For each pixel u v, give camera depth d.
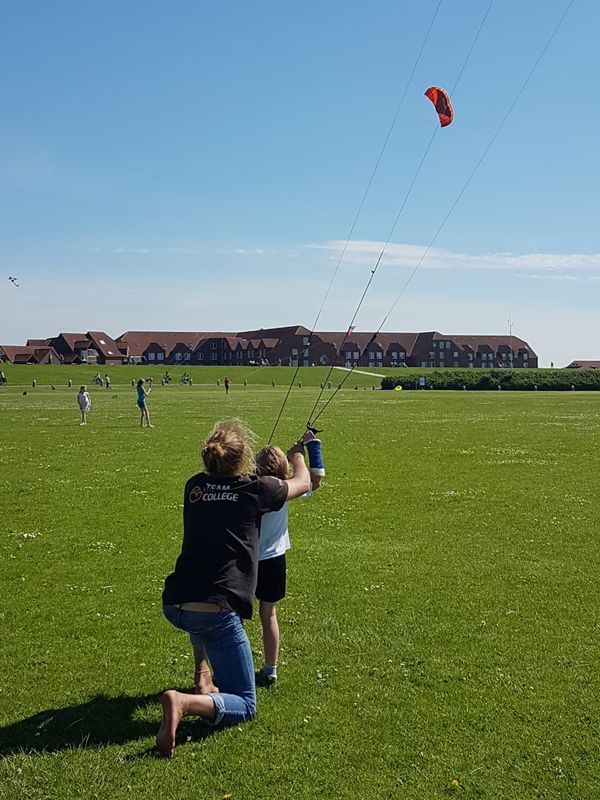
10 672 6.83
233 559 5.71
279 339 179.38
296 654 7.20
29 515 13.83
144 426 34.94
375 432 31.06
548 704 6.12
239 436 6.06
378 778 5.11
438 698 6.25
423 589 9.20
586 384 95.62
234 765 5.27
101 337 179.00
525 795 4.91
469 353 187.00
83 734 5.71
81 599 8.91
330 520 13.29
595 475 18.38
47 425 35.97
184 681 6.64
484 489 16.34
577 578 9.60
